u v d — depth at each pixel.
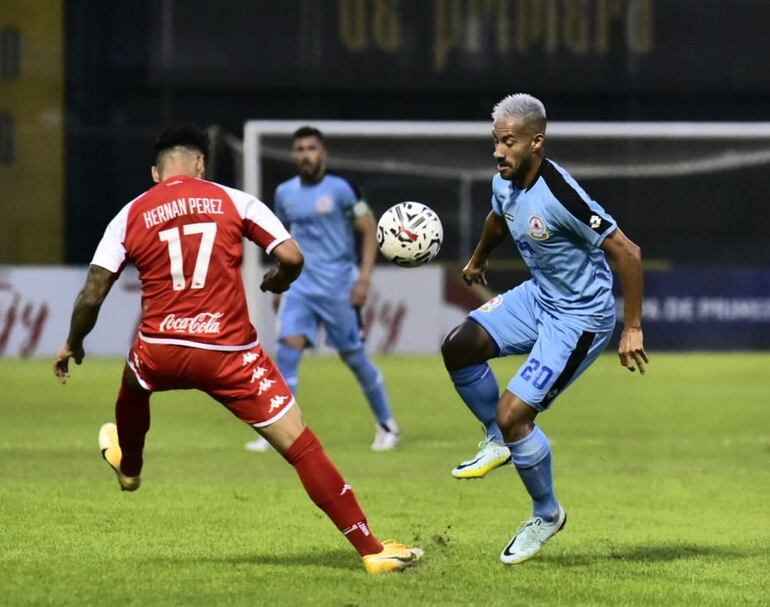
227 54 84.56
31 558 23.23
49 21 82.06
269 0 84.75
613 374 68.00
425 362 72.19
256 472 35.53
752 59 86.81
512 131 22.25
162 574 21.89
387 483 33.88
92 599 20.02
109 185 81.50
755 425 48.34
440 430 46.22
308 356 77.31
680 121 87.00
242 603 19.78
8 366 69.19
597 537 26.62
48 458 37.97
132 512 28.45
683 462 38.75
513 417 22.69
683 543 25.98
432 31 85.75
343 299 40.41
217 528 26.59
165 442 42.56
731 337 79.75
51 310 74.25
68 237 81.38
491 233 25.06
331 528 26.70
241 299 21.41
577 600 20.56
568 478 35.41
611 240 22.20
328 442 42.69
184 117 84.38
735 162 82.81
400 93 85.81
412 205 24.83
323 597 20.20
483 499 31.41
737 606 20.44
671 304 79.38
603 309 23.16
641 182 83.19
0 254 80.94
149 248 21.12
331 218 40.16
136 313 75.19
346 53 85.56
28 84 81.75
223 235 21.27
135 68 83.62
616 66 86.38
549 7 85.94
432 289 76.00
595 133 75.69
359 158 81.44
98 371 66.88
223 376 21.17
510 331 23.97
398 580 21.59
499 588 21.23
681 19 86.56
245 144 70.12
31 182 81.12
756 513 29.92
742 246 83.25
